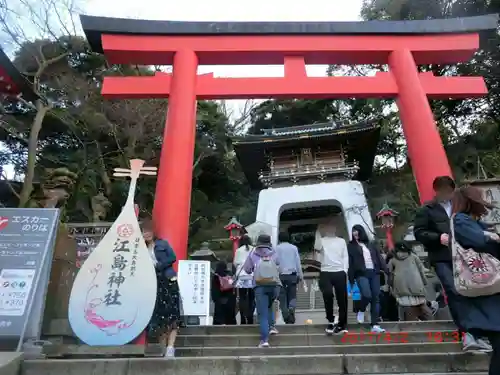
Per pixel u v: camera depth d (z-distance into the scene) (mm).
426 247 4641
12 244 5250
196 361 4547
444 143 26344
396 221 23781
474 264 3053
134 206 6188
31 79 22656
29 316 4910
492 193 8180
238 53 11062
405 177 29312
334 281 6324
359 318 7066
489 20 11250
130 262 5426
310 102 32812
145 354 4891
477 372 4434
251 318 7926
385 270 6742
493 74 24734
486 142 24812
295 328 6602
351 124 17203
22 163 24625
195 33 11086
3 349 4707
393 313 8969
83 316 5070
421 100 10328
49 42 22531
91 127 23906
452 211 3467
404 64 10898
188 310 8695
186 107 10094
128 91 10648
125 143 26000
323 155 18281
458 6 24203
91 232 9008
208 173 31625
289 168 18219
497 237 3062
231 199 33125
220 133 30875
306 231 22094
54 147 25984
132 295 5199
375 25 11352
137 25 10953
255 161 19609
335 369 4543
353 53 11250
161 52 10961
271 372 4512
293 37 11227
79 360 4504
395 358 4625
